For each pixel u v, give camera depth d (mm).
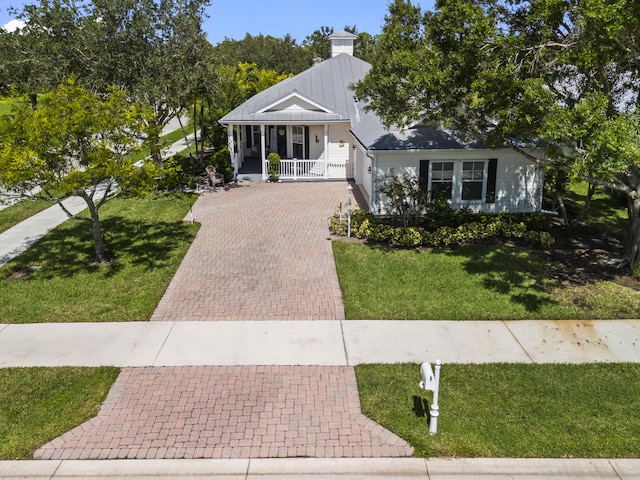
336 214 16094
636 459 6258
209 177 21594
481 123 12148
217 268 12336
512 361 8289
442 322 9586
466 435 6617
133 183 11922
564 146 12383
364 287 11141
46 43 18828
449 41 11328
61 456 6328
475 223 14484
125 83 19672
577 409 7105
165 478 6008
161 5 19719
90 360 8367
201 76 19969
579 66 9734
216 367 8156
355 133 19672
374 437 6613
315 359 8367
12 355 8531
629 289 10961
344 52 28000
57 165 11406
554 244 13938
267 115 22078
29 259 13094
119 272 12125
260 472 6082
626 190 11211
